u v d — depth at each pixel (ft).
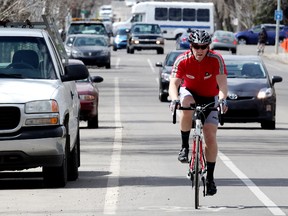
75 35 404.16
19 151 98.02
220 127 187.21
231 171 118.62
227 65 186.70
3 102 98.27
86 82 183.93
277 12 514.68
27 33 107.34
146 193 98.78
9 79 102.68
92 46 398.62
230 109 177.47
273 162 128.98
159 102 254.47
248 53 532.73
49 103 99.30
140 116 211.82
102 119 204.64
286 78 352.90
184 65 88.07
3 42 106.22
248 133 174.19
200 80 88.48
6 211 87.56
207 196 96.78
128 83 327.88
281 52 547.90
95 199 94.73
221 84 88.12
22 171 119.03
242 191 100.73
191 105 87.20
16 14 230.68
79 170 119.34
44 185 102.73
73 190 100.89
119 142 156.87
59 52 115.65
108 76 361.30
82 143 155.02
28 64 105.19
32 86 100.99
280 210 88.28
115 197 95.96
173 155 137.08
